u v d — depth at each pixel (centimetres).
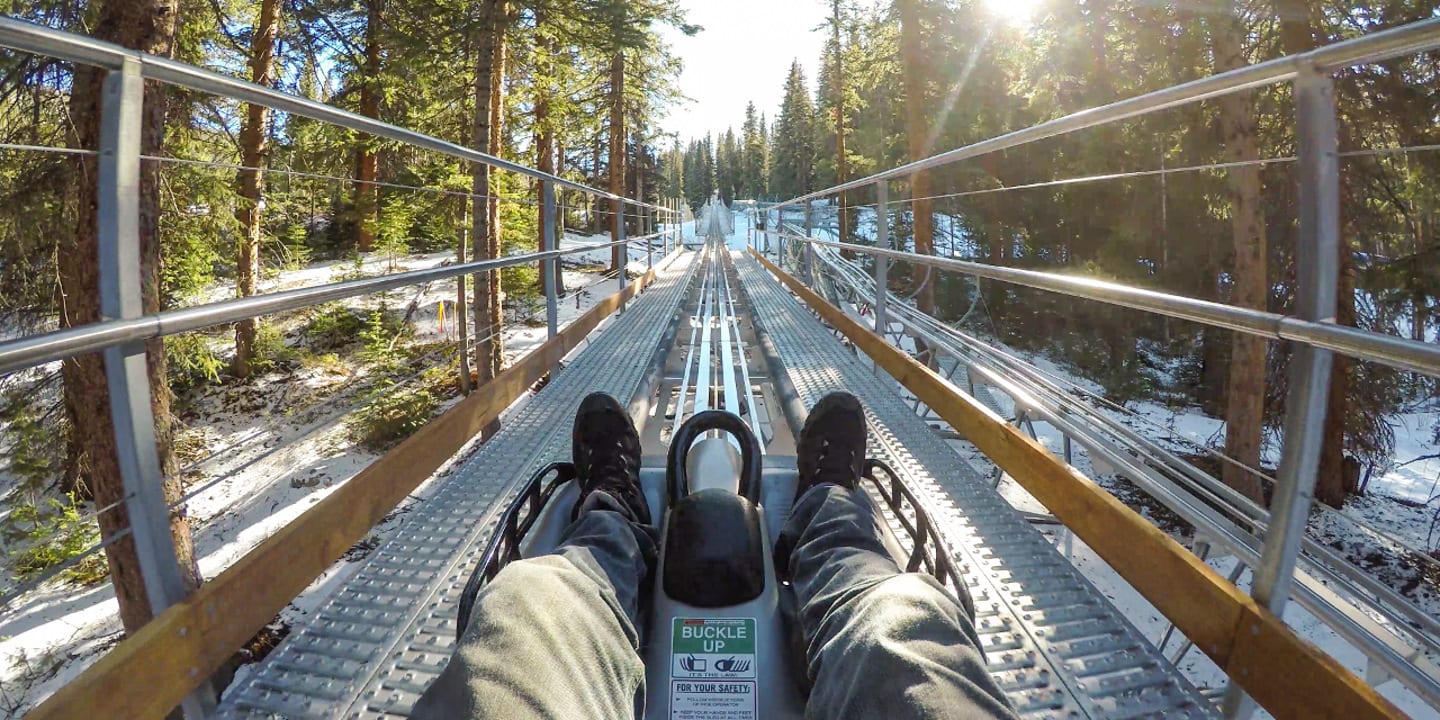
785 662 150
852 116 3456
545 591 122
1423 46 100
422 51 1202
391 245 1628
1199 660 548
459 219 1449
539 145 2145
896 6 1730
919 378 340
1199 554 263
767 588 164
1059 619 182
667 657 150
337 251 2025
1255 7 970
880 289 435
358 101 1730
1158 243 1407
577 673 110
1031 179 1844
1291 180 1048
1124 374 1514
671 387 457
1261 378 988
